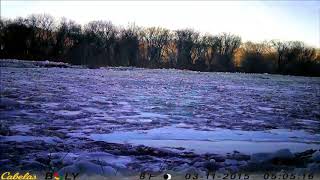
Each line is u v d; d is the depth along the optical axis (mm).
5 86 29234
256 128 16828
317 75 89562
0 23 78875
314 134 15789
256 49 94250
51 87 30312
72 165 8742
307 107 26109
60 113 18969
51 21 83188
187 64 90125
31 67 51844
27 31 79812
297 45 91438
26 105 20656
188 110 21812
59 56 81812
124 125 16297
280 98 31688
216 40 93375
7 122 15906
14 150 11078
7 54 77562
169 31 92625
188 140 13352
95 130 14930
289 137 14828
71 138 13250
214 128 16312
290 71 90562
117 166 9242
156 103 24203
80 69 54219
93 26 85625
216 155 11148
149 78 45375
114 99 25328
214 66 90875
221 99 28297
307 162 10133
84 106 21656
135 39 86812
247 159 10664
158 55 91750
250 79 55125
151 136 13914
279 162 9977
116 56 85250
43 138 12961
